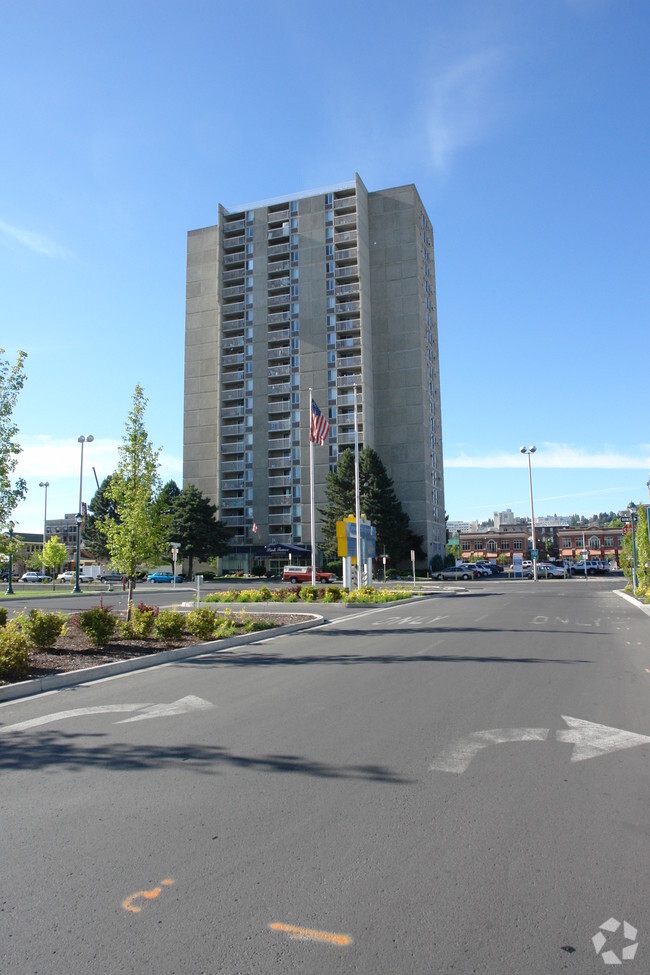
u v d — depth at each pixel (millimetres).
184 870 4121
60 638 15836
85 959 3240
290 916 3592
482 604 29266
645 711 8242
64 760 6453
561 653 13461
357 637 17031
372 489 67312
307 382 76375
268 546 72188
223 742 6996
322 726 7605
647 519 35812
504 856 4293
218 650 15078
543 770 5996
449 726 7539
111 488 20172
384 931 3451
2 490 13797
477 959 3217
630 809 5090
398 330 76938
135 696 9633
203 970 3145
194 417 81375
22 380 14242
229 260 82062
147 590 50531
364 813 5012
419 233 79875
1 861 4273
